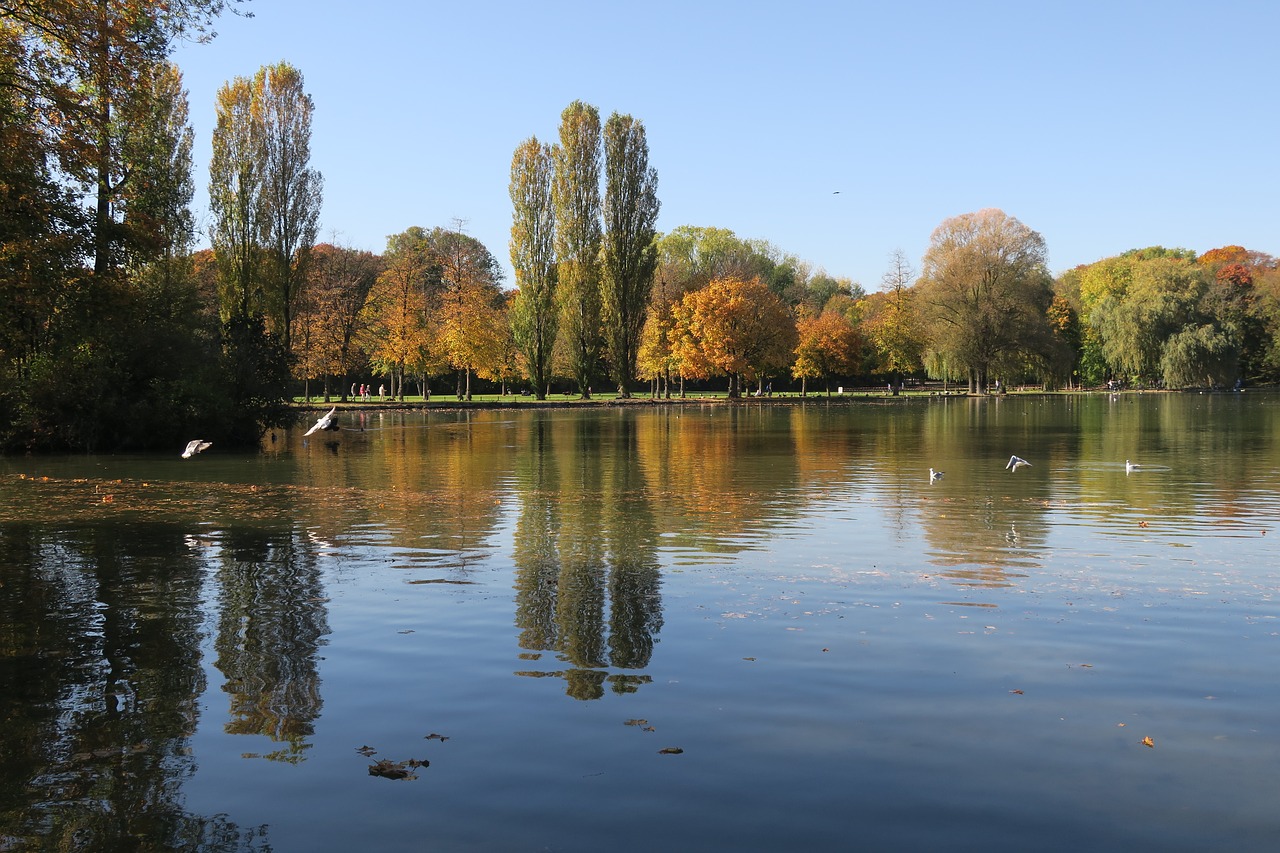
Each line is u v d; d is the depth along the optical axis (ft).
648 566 45.70
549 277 275.39
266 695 27.53
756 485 80.43
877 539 53.16
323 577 43.32
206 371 130.93
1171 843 18.74
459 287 270.26
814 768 22.18
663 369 312.29
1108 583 41.45
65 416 118.93
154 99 90.07
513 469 95.86
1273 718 25.26
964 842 18.78
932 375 357.82
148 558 48.03
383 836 19.12
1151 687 27.71
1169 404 257.34
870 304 434.71
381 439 144.15
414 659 30.81
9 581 42.65
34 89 73.77
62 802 20.81
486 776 21.88
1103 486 78.18
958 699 26.73
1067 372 316.60
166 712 26.21
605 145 282.15
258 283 220.64
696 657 30.78
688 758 22.77
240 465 101.91
